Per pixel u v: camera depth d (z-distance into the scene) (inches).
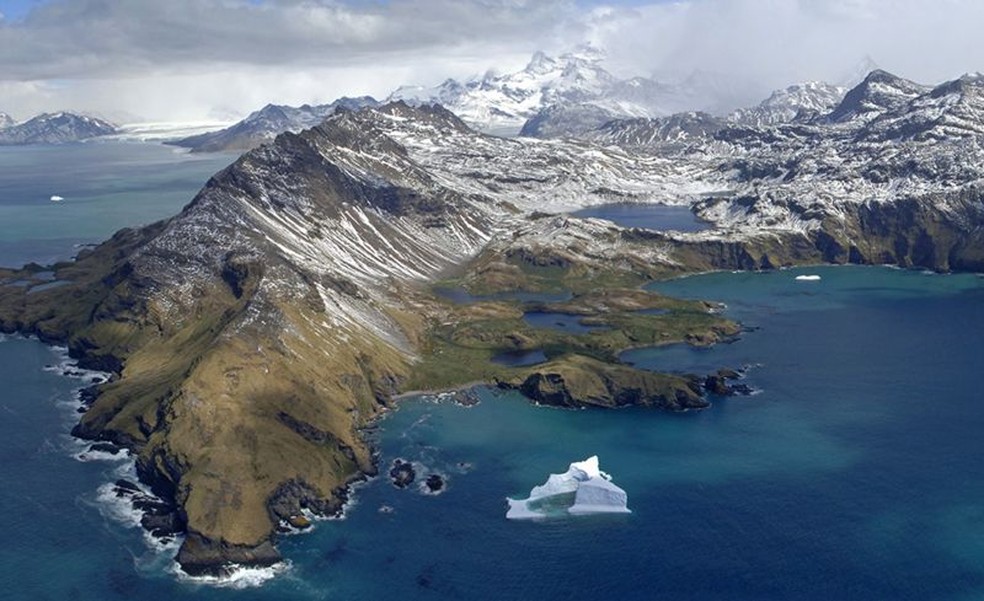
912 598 7559.1
